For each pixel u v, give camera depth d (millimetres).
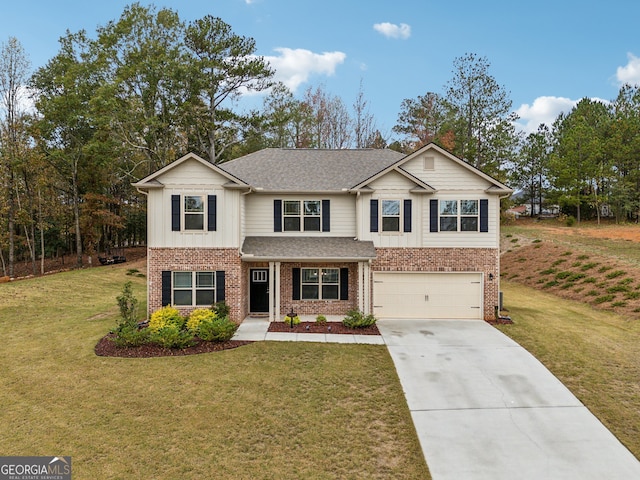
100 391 9352
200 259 15477
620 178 41062
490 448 7375
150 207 15422
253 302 17312
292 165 19438
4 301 18344
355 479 6402
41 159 29891
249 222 17359
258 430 7770
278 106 38781
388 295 16719
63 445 7184
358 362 11367
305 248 16266
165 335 12109
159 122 29031
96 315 16766
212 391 9391
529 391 9680
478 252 16422
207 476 6391
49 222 37531
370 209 16719
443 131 37781
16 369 10672
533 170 50656
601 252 26266
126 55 28922
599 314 17141
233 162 19656
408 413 8586
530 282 24969
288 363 11188
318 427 7934
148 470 6516
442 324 15578
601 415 8578
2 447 7105
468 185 16453
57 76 30422
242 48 30922
